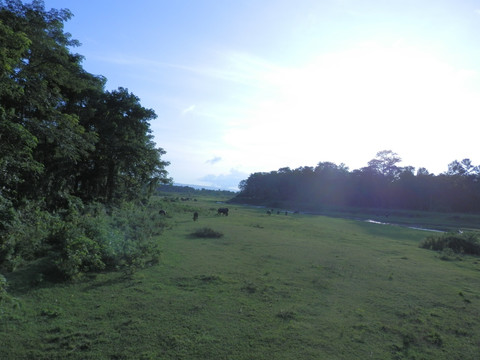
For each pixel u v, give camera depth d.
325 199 86.44
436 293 8.03
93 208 19.56
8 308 5.70
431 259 13.30
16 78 13.30
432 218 56.94
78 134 17.61
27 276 7.50
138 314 5.80
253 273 9.24
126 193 34.56
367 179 80.25
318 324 5.73
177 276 8.51
